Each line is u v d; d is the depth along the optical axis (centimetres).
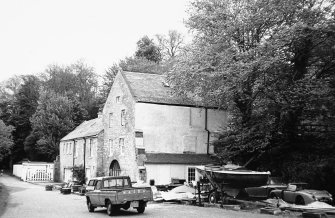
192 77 3412
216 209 2275
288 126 3103
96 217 1930
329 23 2661
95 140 4688
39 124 7169
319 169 2719
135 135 3825
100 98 8444
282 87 2881
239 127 3462
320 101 2794
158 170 3772
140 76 4372
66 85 8850
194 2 3525
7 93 9581
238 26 3169
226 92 3081
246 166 3331
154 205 2594
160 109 4003
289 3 2875
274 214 1988
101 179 2197
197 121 4181
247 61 2925
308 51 2908
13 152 8375
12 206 2453
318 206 2048
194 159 3953
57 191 4300
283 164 3000
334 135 2933
